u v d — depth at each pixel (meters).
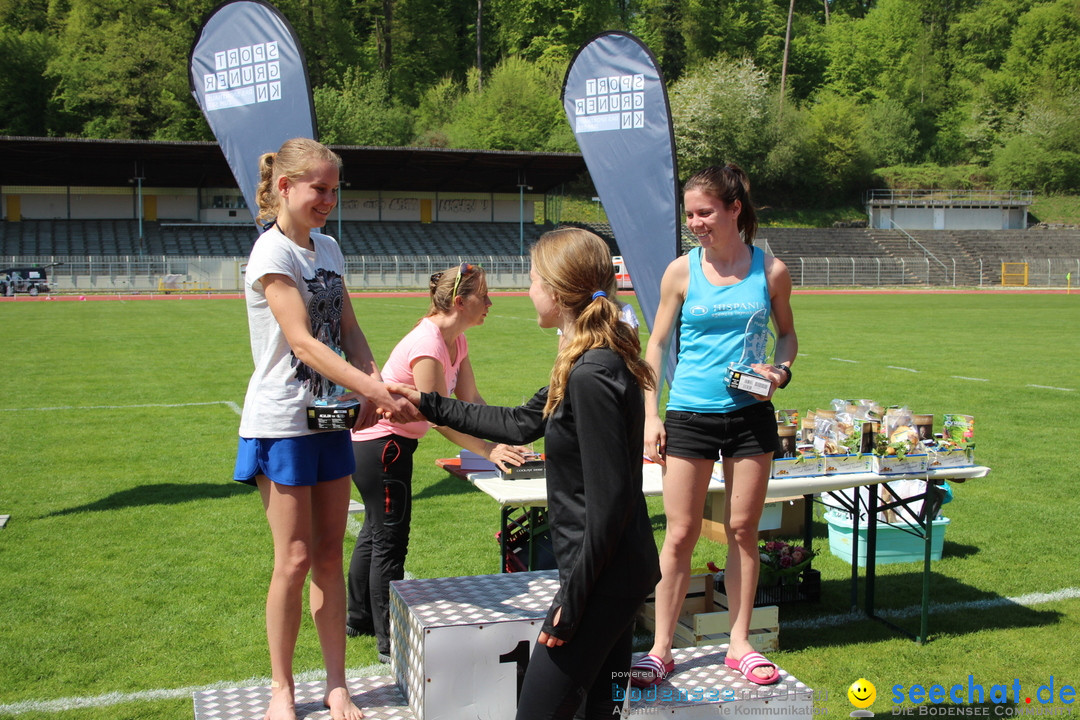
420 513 6.48
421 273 43.53
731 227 3.43
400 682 3.27
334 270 3.12
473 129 60.25
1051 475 7.43
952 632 4.30
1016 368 14.13
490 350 16.55
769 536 5.77
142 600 4.66
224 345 17.30
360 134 57.25
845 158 63.44
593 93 6.44
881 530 5.27
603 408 2.24
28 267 38.34
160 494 6.82
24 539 5.71
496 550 5.61
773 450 3.39
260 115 5.72
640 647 4.04
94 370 13.74
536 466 4.19
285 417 2.91
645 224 6.31
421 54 72.00
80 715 3.44
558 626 2.29
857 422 4.24
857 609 4.59
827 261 49.69
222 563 5.27
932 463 4.23
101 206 46.03
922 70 73.00
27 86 56.47
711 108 61.56
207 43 5.83
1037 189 64.75
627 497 2.23
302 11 65.06
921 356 15.70
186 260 40.62
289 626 2.99
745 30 72.94
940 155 69.75
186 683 3.73
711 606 4.11
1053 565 5.30
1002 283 51.28
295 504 2.94
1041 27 72.25
